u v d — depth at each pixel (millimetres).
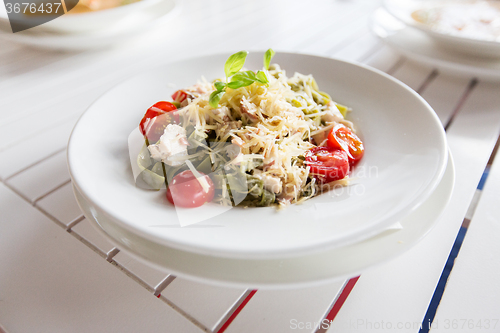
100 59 535
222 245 236
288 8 709
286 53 421
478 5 562
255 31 605
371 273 272
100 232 264
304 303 260
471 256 276
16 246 287
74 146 299
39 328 248
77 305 257
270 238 254
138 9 541
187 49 553
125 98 366
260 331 249
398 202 260
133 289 264
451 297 258
